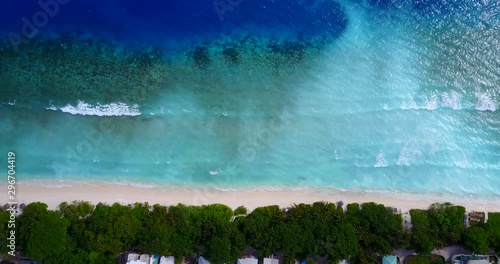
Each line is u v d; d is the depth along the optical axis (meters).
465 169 53.53
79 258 47.53
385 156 53.47
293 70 55.59
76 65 54.66
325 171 52.97
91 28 55.56
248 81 55.03
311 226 48.94
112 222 48.00
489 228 49.91
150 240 47.53
